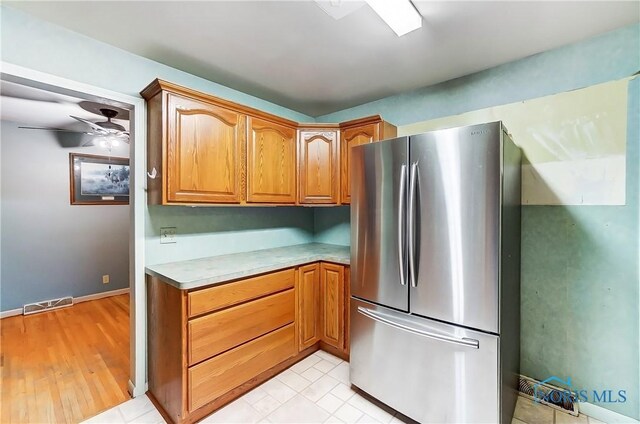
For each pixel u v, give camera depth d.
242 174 2.22
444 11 1.53
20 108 2.97
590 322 1.80
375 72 2.24
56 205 3.76
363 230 1.94
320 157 2.68
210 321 1.75
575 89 1.83
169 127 1.81
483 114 2.19
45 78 1.60
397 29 1.60
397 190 1.74
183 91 1.87
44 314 3.47
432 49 1.91
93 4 1.46
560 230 1.88
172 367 1.71
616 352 1.72
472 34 1.74
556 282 1.90
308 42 1.83
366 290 1.93
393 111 2.71
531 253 1.98
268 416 1.78
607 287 1.75
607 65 1.73
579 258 1.83
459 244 1.51
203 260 2.25
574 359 1.85
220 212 2.48
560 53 1.88
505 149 1.47
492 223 1.42
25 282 3.53
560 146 1.88
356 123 2.56
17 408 1.84
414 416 1.69
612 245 1.73
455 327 1.54
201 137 1.96
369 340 1.91
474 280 1.47
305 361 2.42
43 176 3.68
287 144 2.58
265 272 2.07
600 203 1.76
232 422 1.72
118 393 2.00
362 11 1.54
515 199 1.77
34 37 1.57
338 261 2.38
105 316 3.41
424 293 1.64
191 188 1.91
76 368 2.31
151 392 1.98
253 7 1.50
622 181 1.70
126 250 4.33
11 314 3.41
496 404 1.43
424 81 2.40
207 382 1.73
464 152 1.49
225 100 2.08
